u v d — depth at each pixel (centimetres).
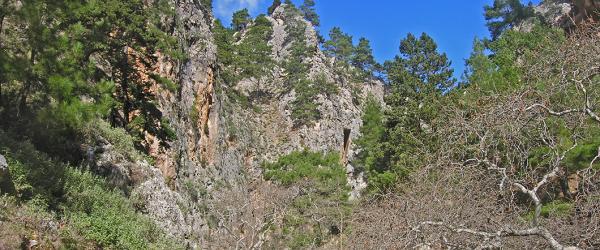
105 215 1587
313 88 7688
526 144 1217
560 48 1202
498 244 917
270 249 3597
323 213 3591
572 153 1341
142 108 2766
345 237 2453
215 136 4812
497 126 1061
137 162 2284
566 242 1071
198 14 5288
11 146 1423
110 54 2555
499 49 3397
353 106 8150
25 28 1619
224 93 6325
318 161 5416
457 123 1184
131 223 1719
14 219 1157
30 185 1329
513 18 5747
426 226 1012
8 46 1578
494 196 1286
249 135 6506
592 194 1073
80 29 1872
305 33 9494
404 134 3119
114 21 2520
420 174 1354
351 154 6756
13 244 1073
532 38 3142
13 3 1571
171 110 3678
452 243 1027
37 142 1673
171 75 3769
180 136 3722
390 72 3866
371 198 2355
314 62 8600
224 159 4900
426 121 3234
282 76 8544
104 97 1875
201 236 3062
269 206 3988
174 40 3086
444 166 1235
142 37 2706
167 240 1922
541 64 1293
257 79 8338
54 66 1630
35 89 1677
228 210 3709
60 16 1822
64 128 1708
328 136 7206
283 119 7494
